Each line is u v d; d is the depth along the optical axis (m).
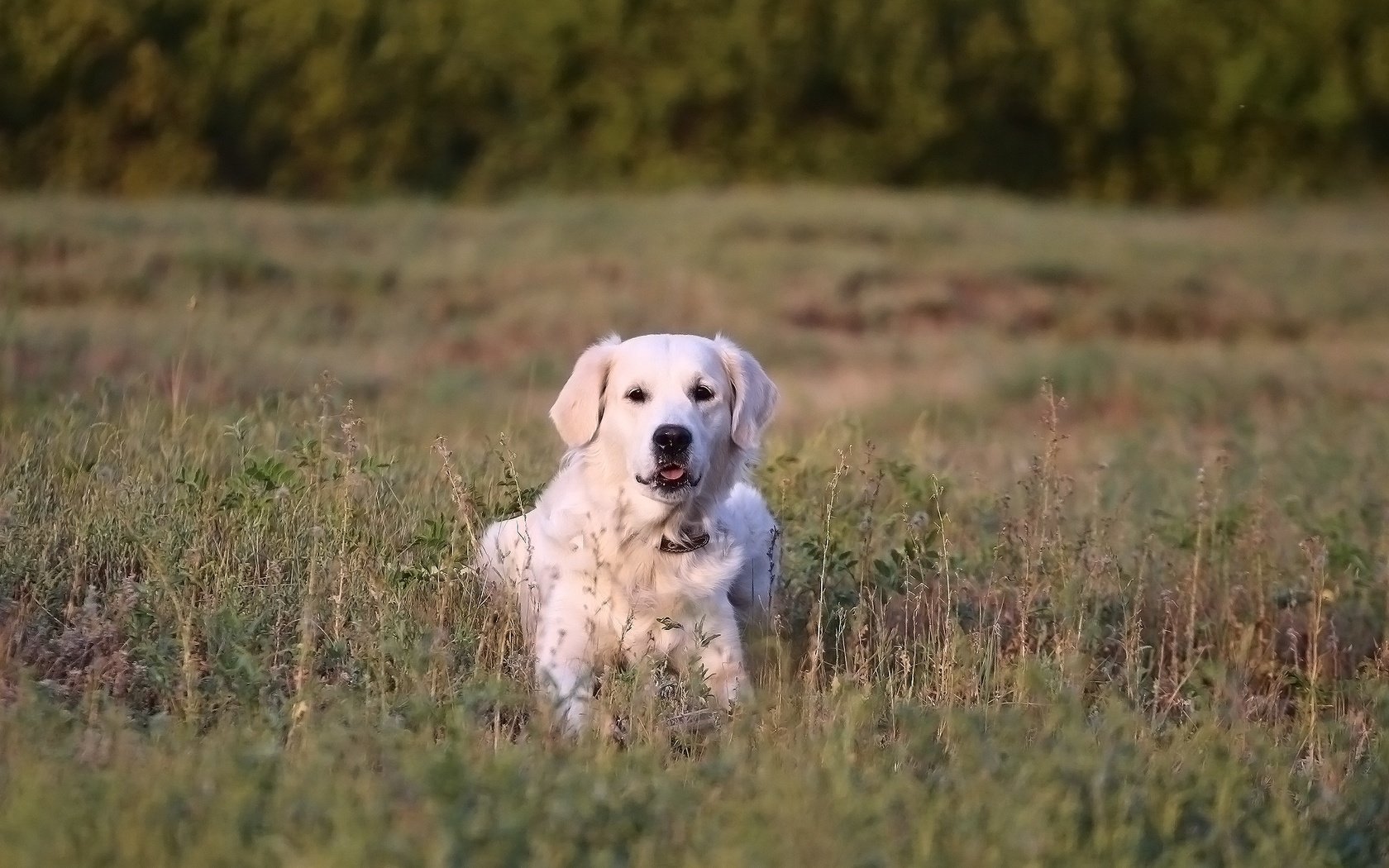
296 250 30.11
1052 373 23.05
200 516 9.20
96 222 29.53
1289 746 8.18
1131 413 21.61
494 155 43.59
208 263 27.34
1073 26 45.34
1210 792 6.91
